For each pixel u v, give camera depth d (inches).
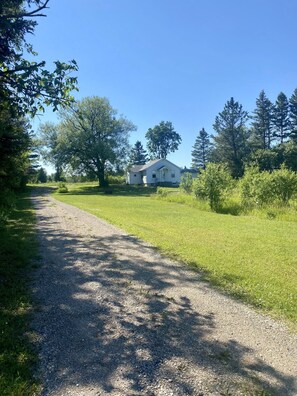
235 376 115.2
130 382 111.6
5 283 209.2
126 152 1955.0
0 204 554.9
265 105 2290.8
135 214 608.4
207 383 111.0
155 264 261.0
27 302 179.6
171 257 281.9
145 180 2453.2
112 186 2018.9
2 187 517.3
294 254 292.0
